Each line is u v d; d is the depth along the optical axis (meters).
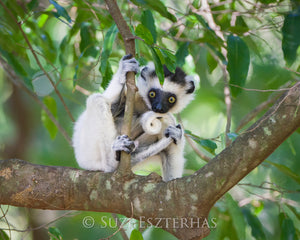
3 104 14.80
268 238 12.30
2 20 10.34
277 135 6.66
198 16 9.81
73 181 7.81
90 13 10.54
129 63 8.12
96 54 11.17
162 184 7.46
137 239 7.39
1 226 11.55
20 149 14.62
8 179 7.88
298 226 12.18
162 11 9.65
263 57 13.30
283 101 6.71
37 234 11.53
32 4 10.31
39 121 15.19
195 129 14.38
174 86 10.18
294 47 8.73
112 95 8.55
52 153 13.83
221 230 10.62
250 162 6.81
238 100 14.01
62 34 13.48
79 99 14.40
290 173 10.13
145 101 10.11
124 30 7.74
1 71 14.73
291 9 9.84
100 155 8.59
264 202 11.80
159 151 9.01
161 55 8.06
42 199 7.83
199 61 13.79
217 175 6.96
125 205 7.52
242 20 10.87
